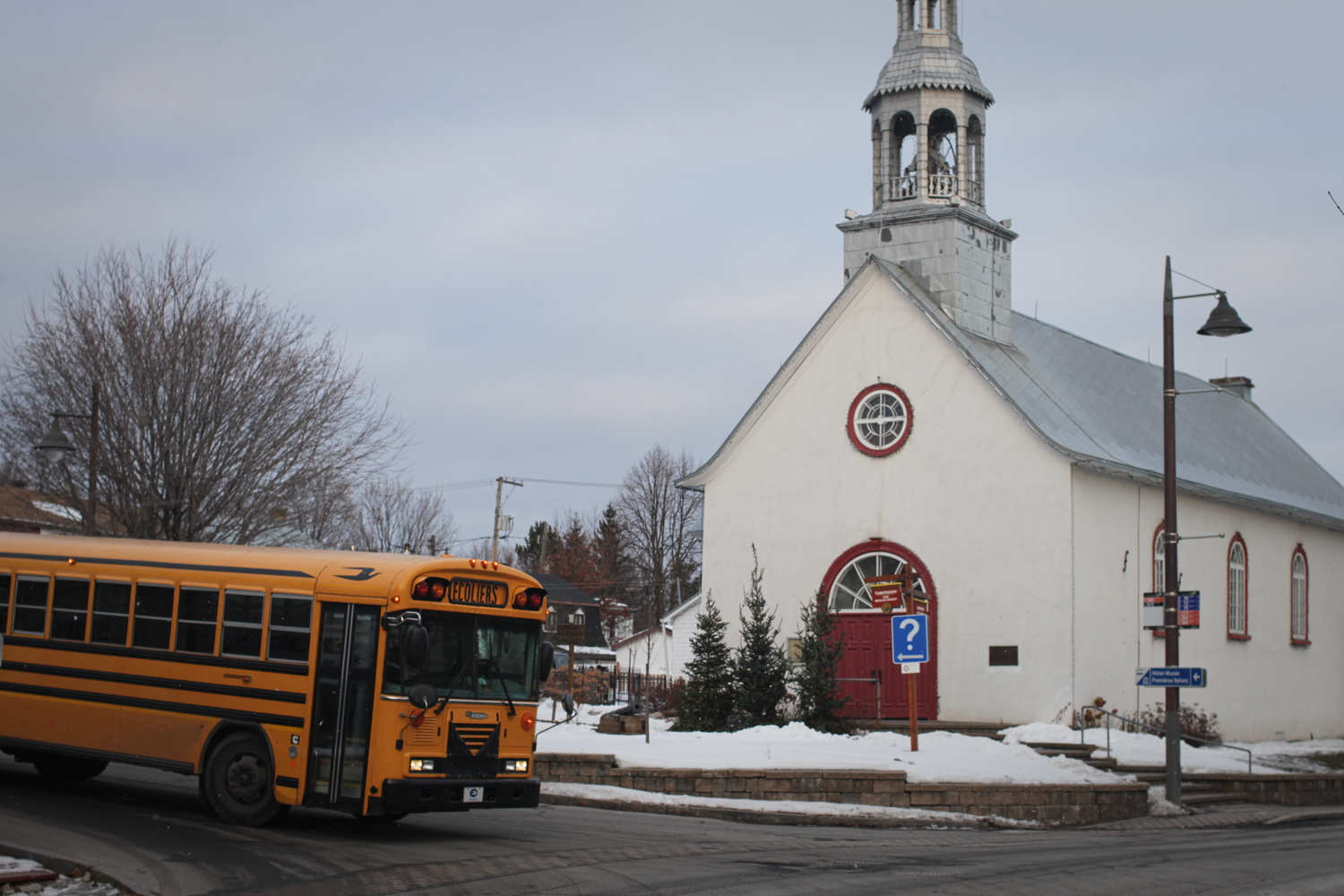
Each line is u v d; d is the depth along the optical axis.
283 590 14.97
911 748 22.19
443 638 14.38
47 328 32.69
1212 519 34.31
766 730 24.22
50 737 16.61
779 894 11.34
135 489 31.84
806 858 13.66
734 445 33.00
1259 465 40.62
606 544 97.69
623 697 39.47
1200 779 23.78
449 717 14.26
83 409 31.91
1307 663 39.03
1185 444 36.28
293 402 33.38
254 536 33.16
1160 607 21.95
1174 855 15.15
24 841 12.98
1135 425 34.34
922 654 22.28
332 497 34.34
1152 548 30.95
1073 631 27.55
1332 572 41.69
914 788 19.25
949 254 31.52
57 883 11.19
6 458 32.50
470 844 14.05
